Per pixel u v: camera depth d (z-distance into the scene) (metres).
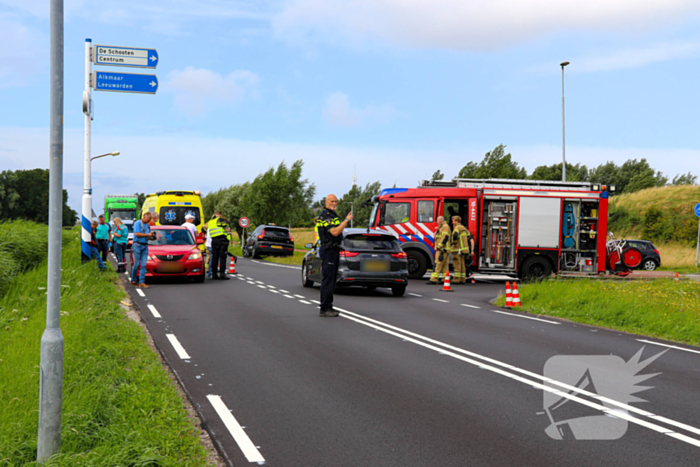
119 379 5.89
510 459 4.26
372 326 9.98
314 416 5.20
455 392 6.01
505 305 13.26
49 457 3.80
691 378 6.80
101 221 20.17
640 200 56.59
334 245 10.93
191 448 4.33
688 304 13.19
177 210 31.47
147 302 12.48
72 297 10.17
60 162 3.91
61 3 3.90
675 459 4.29
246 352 7.75
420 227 20.12
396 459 4.24
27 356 6.22
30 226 16.70
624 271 20.31
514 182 19.95
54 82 3.87
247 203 45.97
